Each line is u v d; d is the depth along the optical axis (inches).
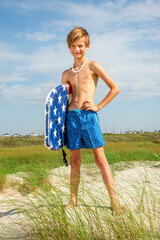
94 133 100.3
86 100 102.4
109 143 436.1
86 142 101.3
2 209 102.7
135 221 75.4
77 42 103.5
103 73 103.1
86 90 103.6
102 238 69.2
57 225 75.5
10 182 149.4
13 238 73.9
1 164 255.9
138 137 805.2
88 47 108.3
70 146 104.0
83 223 74.5
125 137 808.9
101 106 103.1
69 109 106.2
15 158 328.8
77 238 69.5
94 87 106.0
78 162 106.7
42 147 502.9
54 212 77.5
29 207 97.7
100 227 71.6
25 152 393.4
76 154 105.9
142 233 69.1
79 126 101.0
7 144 738.8
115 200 89.6
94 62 105.4
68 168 190.9
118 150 287.3
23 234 77.6
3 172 173.5
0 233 79.0
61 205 83.2
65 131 107.3
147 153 244.4
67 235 72.3
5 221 89.4
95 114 102.6
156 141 454.6
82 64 106.9
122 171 164.7
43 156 319.6
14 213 91.3
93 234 70.9
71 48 105.6
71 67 112.4
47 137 93.4
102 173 101.6
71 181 102.4
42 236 73.4
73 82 106.8
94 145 100.2
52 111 94.5
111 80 103.4
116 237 70.5
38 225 78.4
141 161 201.2
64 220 73.8
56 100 96.7
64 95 103.1
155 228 73.9
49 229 75.5
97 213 83.3
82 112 101.3
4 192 135.6
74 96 105.7
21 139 838.5
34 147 522.3
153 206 87.9
